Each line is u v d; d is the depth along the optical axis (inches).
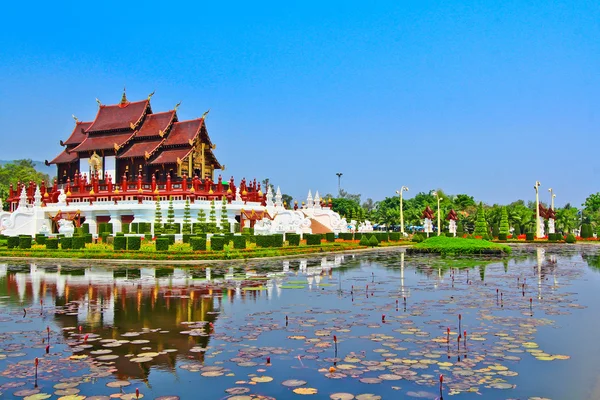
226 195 2549.2
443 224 4343.0
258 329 634.8
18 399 412.2
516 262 1563.7
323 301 831.1
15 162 5639.8
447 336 592.1
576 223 5000.0
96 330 634.2
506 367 484.1
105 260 1547.7
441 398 411.5
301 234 2529.5
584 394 417.1
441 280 1102.4
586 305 793.6
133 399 412.5
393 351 537.6
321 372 474.0
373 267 1389.0
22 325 661.9
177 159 2790.4
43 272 1250.6
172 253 1577.3
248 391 429.1
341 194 6604.3
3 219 2571.4
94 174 2770.7
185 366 493.0
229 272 1248.8
